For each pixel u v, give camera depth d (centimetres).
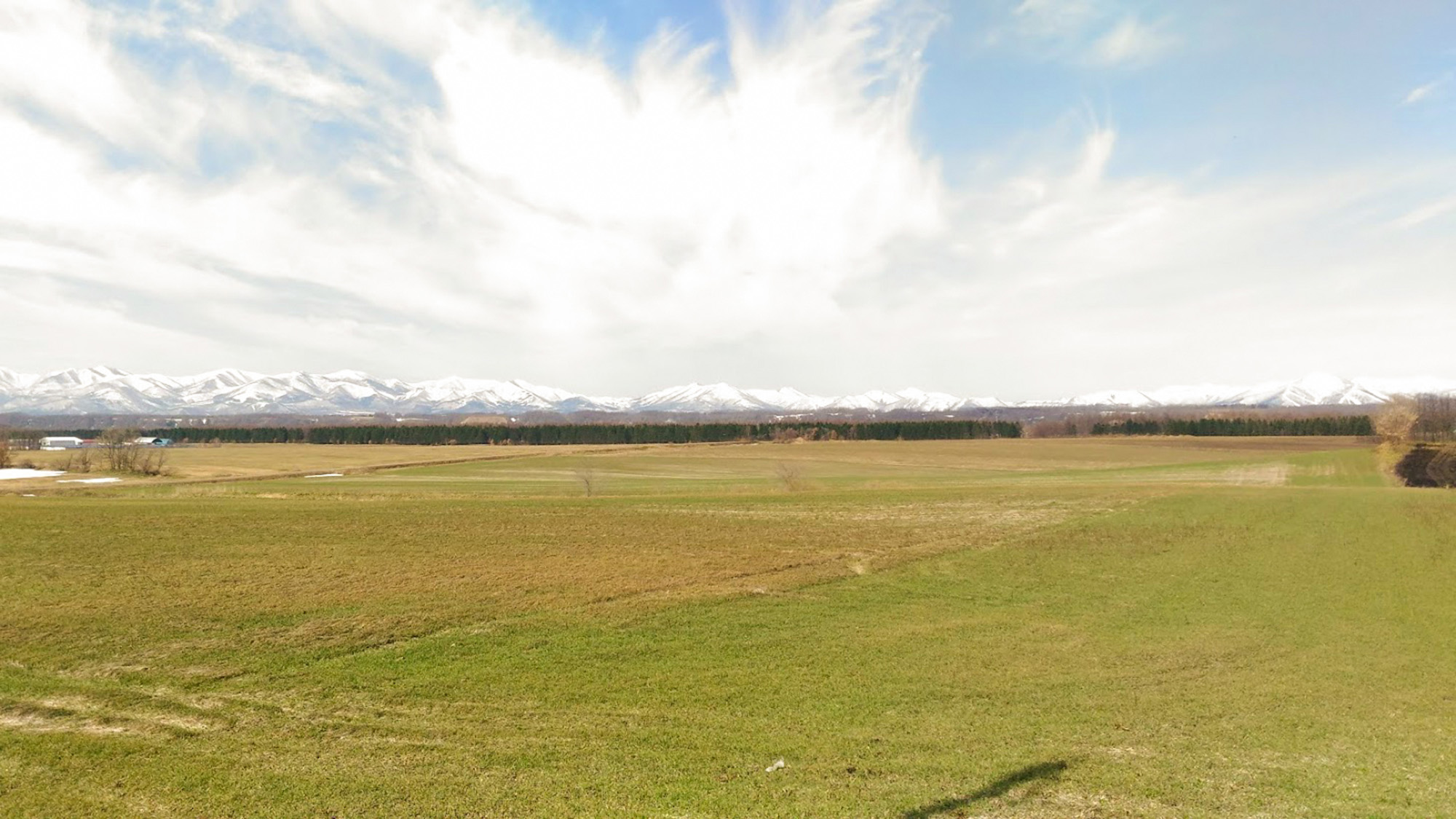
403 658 1955
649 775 1305
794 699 1705
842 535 3862
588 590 2697
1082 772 1320
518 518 4400
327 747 1416
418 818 1150
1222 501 4703
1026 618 2430
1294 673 1903
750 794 1233
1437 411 11388
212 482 7394
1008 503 4859
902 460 10862
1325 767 1345
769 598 2634
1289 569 3125
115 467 8769
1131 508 4512
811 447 13738
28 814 1153
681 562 3203
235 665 1881
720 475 8644
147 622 2200
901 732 1514
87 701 1638
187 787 1247
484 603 2494
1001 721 1572
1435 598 2680
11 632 2088
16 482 7450
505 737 1470
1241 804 1200
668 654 2030
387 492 6153
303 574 2858
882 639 2188
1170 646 2144
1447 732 1517
